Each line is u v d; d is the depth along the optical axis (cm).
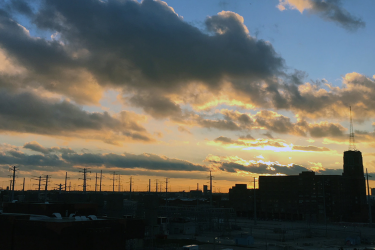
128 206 13075
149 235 11206
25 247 5594
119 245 6131
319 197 19788
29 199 16962
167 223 13062
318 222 19250
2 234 5828
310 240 12094
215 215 14188
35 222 5556
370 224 16362
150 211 11675
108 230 5919
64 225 5388
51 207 7512
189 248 8194
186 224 12975
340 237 13212
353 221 19862
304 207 19950
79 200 12381
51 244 5331
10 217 5828
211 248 9606
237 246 10206
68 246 5394
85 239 5603
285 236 12594
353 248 10369
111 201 11712
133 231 6544
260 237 12538
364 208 19712
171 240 10869
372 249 10119
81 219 6038
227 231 13612
